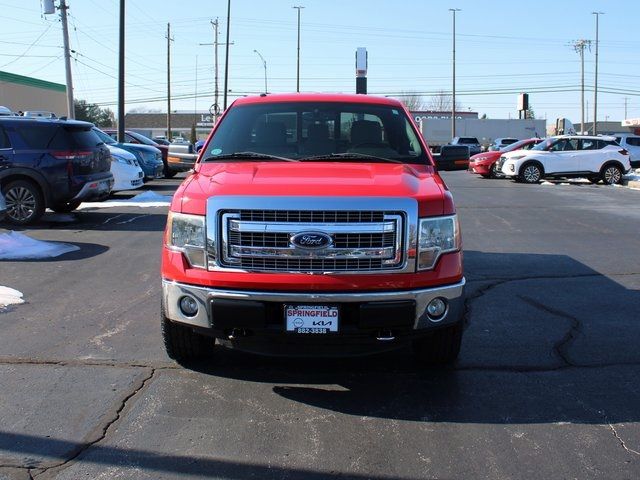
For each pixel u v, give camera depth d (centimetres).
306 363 471
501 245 940
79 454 336
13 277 709
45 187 1072
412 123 539
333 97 553
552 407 399
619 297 654
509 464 331
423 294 383
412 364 471
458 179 2428
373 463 331
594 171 2223
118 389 418
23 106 3988
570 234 1041
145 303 613
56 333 523
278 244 377
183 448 344
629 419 383
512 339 524
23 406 389
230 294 377
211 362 468
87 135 1137
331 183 399
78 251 854
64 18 2752
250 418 381
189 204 395
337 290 375
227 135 522
